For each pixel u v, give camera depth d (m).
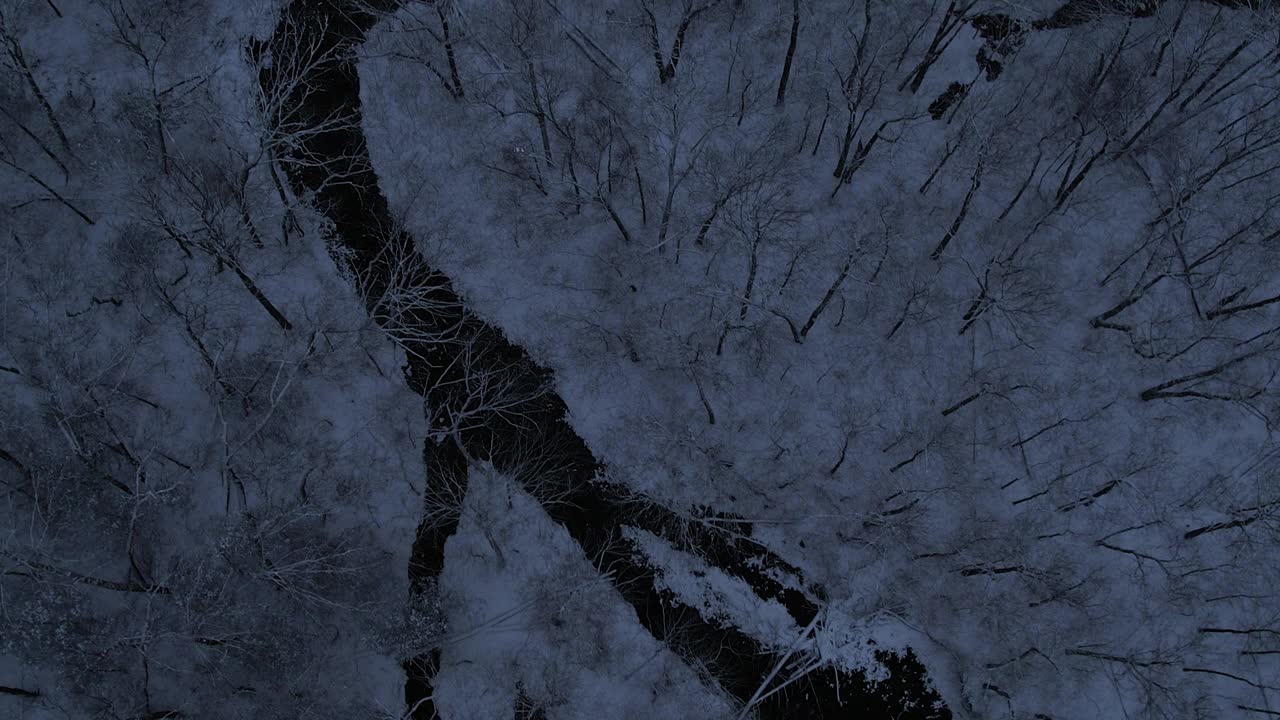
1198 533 28.97
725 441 30.45
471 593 29.52
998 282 30.52
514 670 28.69
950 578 29.23
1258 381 29.78
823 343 30.81
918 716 28.22
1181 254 29.72
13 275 31.03
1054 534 29.27
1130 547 29.16
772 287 30.69
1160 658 28.05
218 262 30.91
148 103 31.05
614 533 30.06
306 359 30.30
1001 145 30.48
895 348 30.56
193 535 29.27
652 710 28.42
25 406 29.45
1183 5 29.59
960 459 29.91
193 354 30.61
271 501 29.47
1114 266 30.66
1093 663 28.25
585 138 31.44
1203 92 31.08
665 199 31.33
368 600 28.67
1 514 28.30
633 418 30.69
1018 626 28.61
